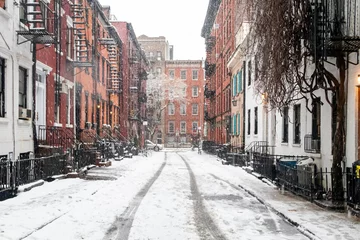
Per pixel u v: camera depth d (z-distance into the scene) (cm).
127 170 2217
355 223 909
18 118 1545
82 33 2511
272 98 1346
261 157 1888
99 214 986
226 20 4072
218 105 4875
